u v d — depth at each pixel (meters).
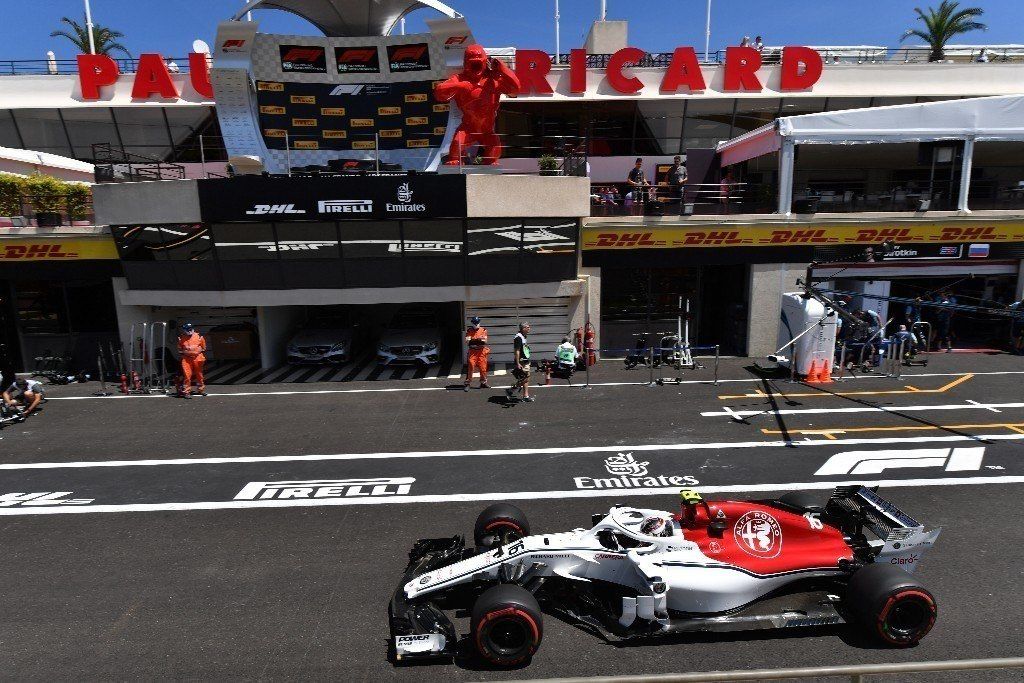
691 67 21.83
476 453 11.01
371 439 11.88
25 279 17.55
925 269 18.48
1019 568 6.89
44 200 17.50
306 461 10.73
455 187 15.76
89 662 5.56
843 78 22.39
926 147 18.20
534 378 16.59
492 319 17.98
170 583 6.88
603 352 19.64
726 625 5.66
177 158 22.67
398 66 19.00
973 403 13.44
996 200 20.91
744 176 22.67
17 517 8.64
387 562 7.29
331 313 19.97
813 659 5.46
